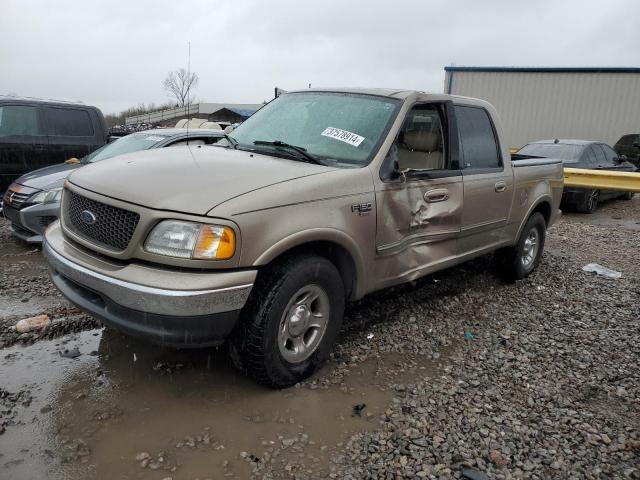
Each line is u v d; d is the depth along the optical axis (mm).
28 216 6176
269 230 2947
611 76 18984
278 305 3066
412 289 5398
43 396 3160
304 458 2719
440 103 4363
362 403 3260
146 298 2752
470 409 3234
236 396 3252
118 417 2988
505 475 2654
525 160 5812
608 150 12484
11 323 4117
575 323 4734
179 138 7477
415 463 2707
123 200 2957
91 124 9359
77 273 3053
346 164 3635
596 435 3033
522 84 20141
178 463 2637
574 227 9789
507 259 5664
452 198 4324
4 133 8398
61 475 2516
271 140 4109
